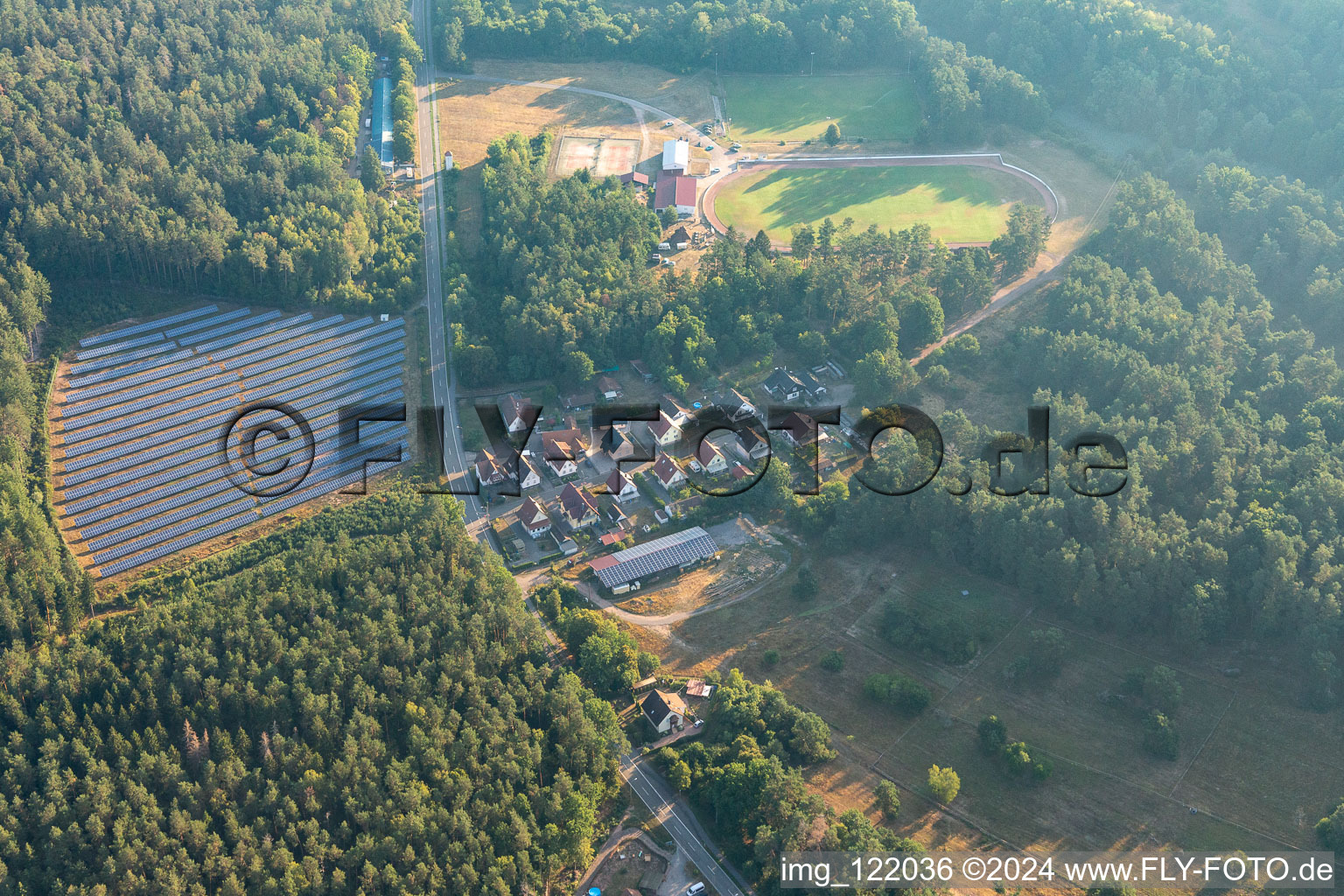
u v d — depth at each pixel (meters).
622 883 174.00
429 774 177.25
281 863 163.62
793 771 180.00
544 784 182.38
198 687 187.50
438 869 163.50
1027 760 188.88
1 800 168.00
